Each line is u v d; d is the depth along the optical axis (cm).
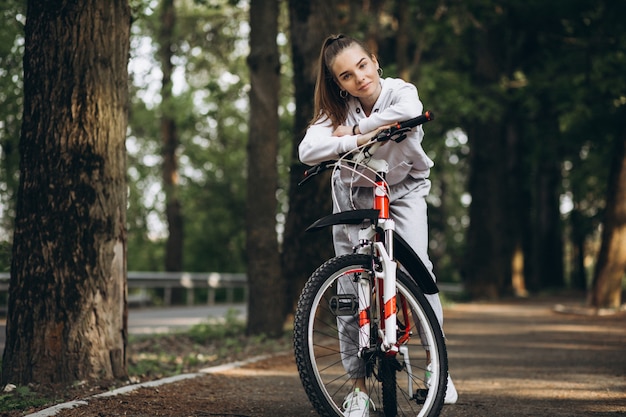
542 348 884
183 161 3103
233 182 3500
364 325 378
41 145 539
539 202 3234
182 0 1925
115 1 560
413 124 358
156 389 527
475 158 2309
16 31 847
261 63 1012
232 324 1132
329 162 391
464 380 623
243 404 488
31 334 534
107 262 552
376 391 412
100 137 549
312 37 1051
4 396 489
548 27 2017
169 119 2438
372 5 1730
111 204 555
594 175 2367
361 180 394
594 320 1341
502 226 2362
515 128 2748
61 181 538
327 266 365
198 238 3612
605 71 1694
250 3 1024
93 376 540
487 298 2266
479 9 1941
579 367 705
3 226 917
